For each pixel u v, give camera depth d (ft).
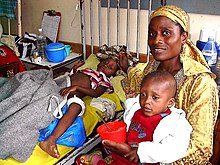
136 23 8.80
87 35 9.78
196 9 7.85
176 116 4.12
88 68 8.25
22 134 5.59
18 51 9.59
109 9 8.93
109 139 4.28
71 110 6.32
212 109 4.04
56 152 5.69
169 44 4.19
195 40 8.16
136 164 4.40
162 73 4.22
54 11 10.14
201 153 3.94
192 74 4.18
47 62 9.25
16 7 10.61
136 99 4.79
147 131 4.29
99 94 7.59
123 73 8.25
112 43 9.45
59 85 7.36
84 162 6.14
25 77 6.63
